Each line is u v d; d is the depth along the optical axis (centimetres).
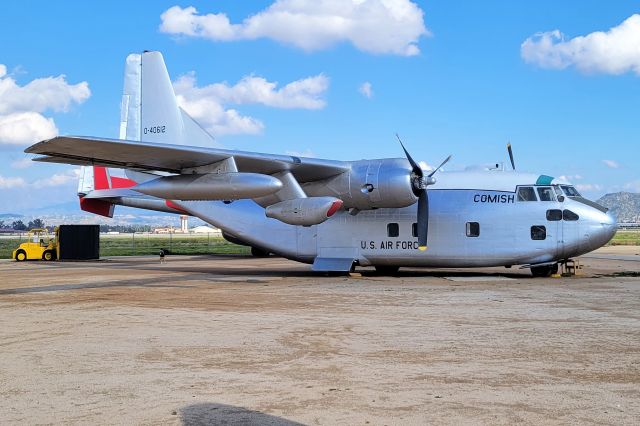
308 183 1725
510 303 1116
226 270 2245
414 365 629
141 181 2144
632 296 1221
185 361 656
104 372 609
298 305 1116
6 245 6962
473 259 1686
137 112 2327
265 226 1917
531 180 1677
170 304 1153
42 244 3281
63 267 2530
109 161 1584
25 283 1683
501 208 1669
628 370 600
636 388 535
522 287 1422
